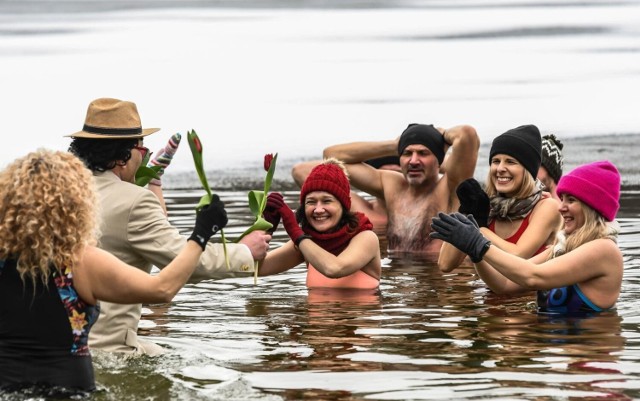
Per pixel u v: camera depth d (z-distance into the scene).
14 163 6.98
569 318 9.75
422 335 9.13
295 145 22.70
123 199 8.34
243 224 14.82
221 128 24.36
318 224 11.44
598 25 40.22
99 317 8.37
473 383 7.62
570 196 9.99
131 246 8.32
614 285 10.02
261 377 7.78
